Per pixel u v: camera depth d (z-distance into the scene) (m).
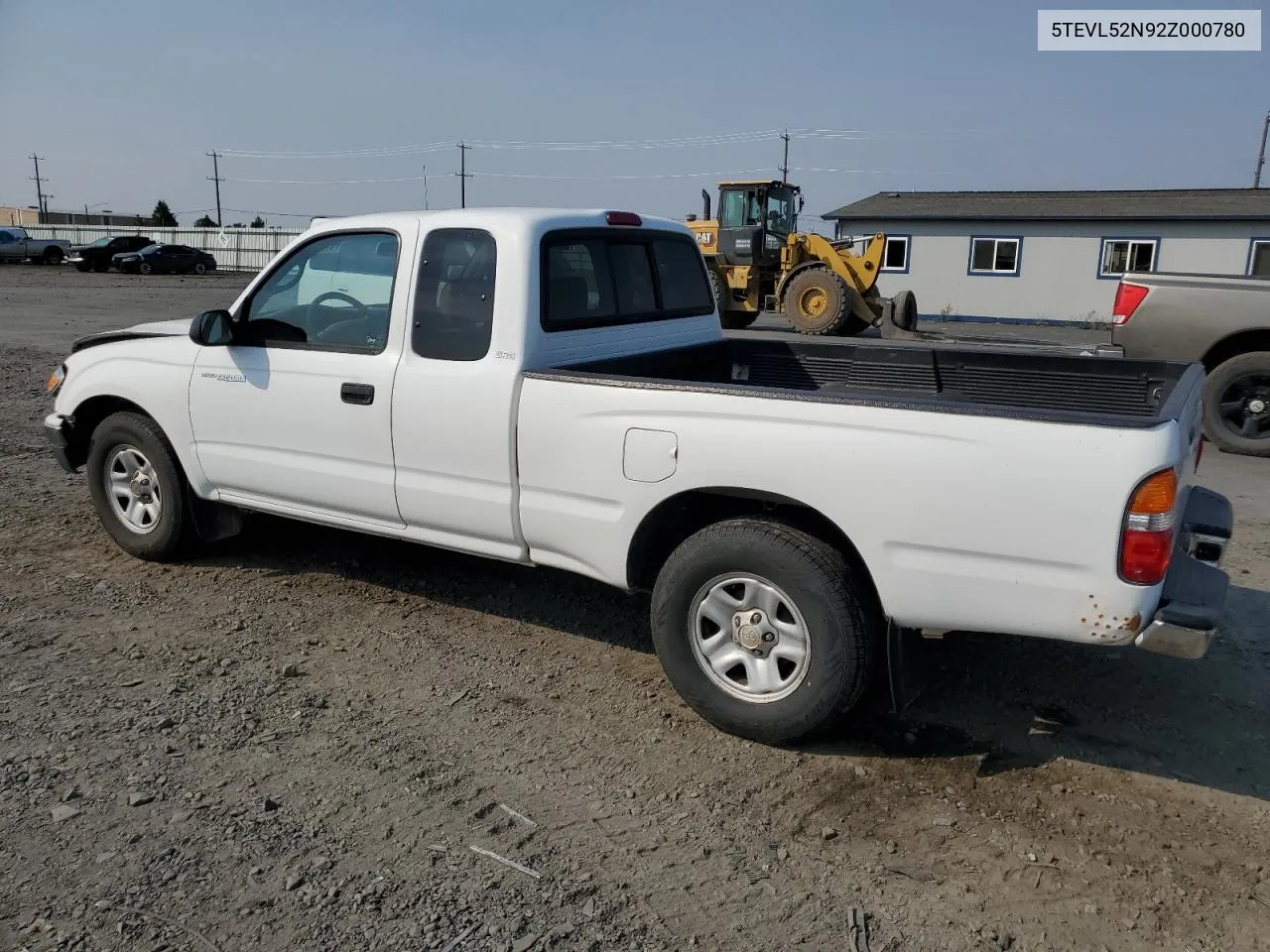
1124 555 3.04
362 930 2.68
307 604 4.99
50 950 2.58
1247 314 8.65
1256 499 7.38
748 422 3.54
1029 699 4.09
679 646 3.78
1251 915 2.81
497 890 2.86
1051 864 3.03
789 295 19.98
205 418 5.03
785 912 2.80
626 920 2.75
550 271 4.22
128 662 4.29
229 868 2.92
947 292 28.39
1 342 15.23
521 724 3.84
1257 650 4.60
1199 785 3.47
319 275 4.66
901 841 3.14
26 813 3.17
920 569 3.32
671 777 3.48
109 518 5.59
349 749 3.62
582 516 3.95
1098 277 26.66
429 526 4.45
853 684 3.48
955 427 3.21
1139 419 3.06
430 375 4.25
